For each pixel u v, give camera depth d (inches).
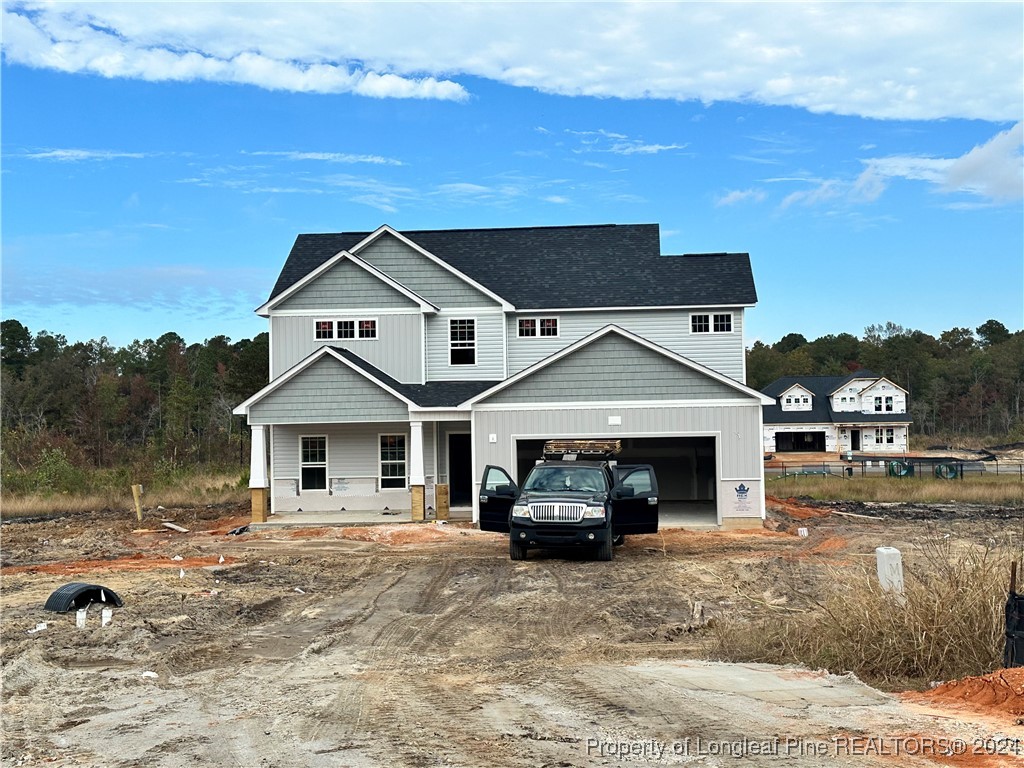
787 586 639.8
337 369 1132.5
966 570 425.7
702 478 1380.4
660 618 549.6
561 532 778.2
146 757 283.9
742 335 1253.7
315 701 355.9
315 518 1146.0
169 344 4008.4
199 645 482.6
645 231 1405.0
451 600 618.5
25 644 470.3
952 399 4621.1
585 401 1060.5
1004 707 317.7
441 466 1218.0
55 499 1403.8
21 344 3905.0
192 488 1552.7
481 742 283.4
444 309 1263.5
